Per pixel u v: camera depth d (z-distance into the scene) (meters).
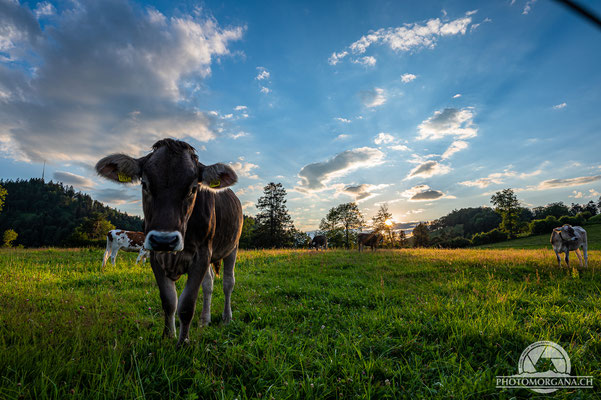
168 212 2.86
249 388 2.59
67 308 4.84
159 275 3.41
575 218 64.50
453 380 2.64
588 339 3.56
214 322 4.66
